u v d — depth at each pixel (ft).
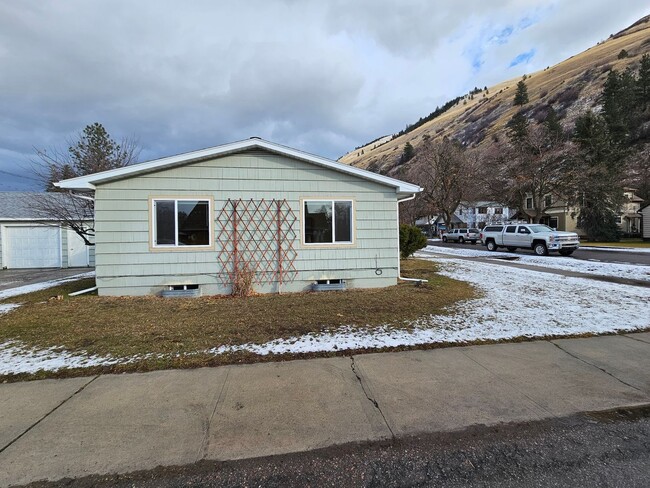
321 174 29.12
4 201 55.83
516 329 17.46
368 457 8.01
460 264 47.78
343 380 11.91
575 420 9.48
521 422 9.37
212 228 27.45
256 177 28.07
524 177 93.66
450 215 132.77
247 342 15.64
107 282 26.37
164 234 26.86
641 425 9.27
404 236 46.16
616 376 12.19
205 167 27.32
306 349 14.79
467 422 9.37
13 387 11.53
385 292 27.20
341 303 23.35
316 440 8.61
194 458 7.96
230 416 9.68
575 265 45.19
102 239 26.18
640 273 36.91
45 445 8.41
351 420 9.46
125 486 7.12
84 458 7.95
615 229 100.73
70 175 48.39
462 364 13.25
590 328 17.65
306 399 10.62
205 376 12.28
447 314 20.29
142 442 8.53
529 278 34.09
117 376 12.32
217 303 23.94
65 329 17.71
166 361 13.56
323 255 29.25
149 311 21.53
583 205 101.24
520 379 11.96
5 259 52.49
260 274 28.14
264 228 28.22
